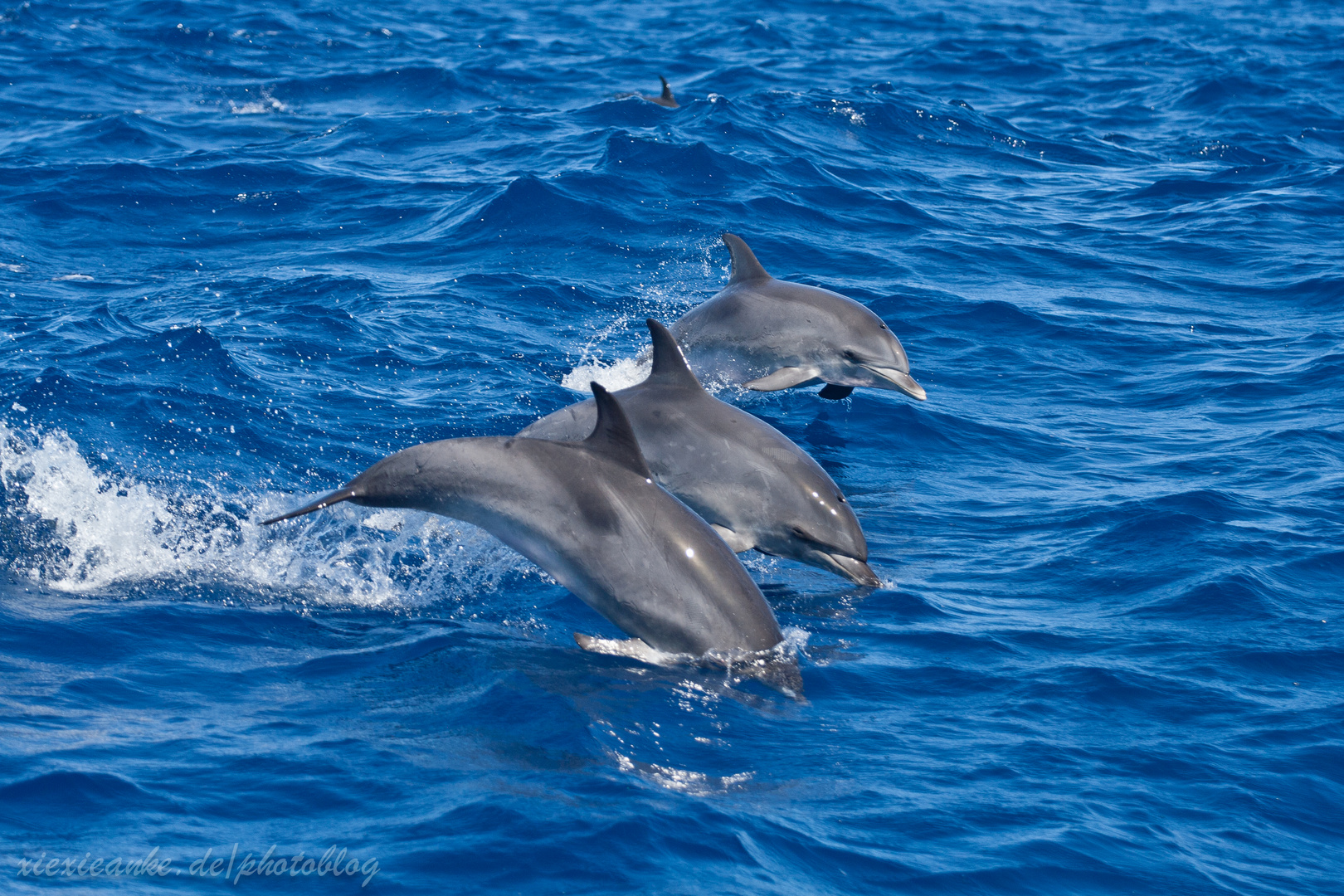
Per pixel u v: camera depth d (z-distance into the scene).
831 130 60.75
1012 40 94.19
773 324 31.47
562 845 13.98
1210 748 17.39
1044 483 28.50
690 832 14.45
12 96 63.28
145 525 22.95
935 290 42.12
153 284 39.16
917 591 22.55
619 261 42.97
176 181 49.44
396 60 76.62
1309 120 68.75
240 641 19.23
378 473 20.02
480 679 18.16
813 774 16.17
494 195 47.50
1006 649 20.28
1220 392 34.41
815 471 23.67
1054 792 16.12
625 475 19.75
